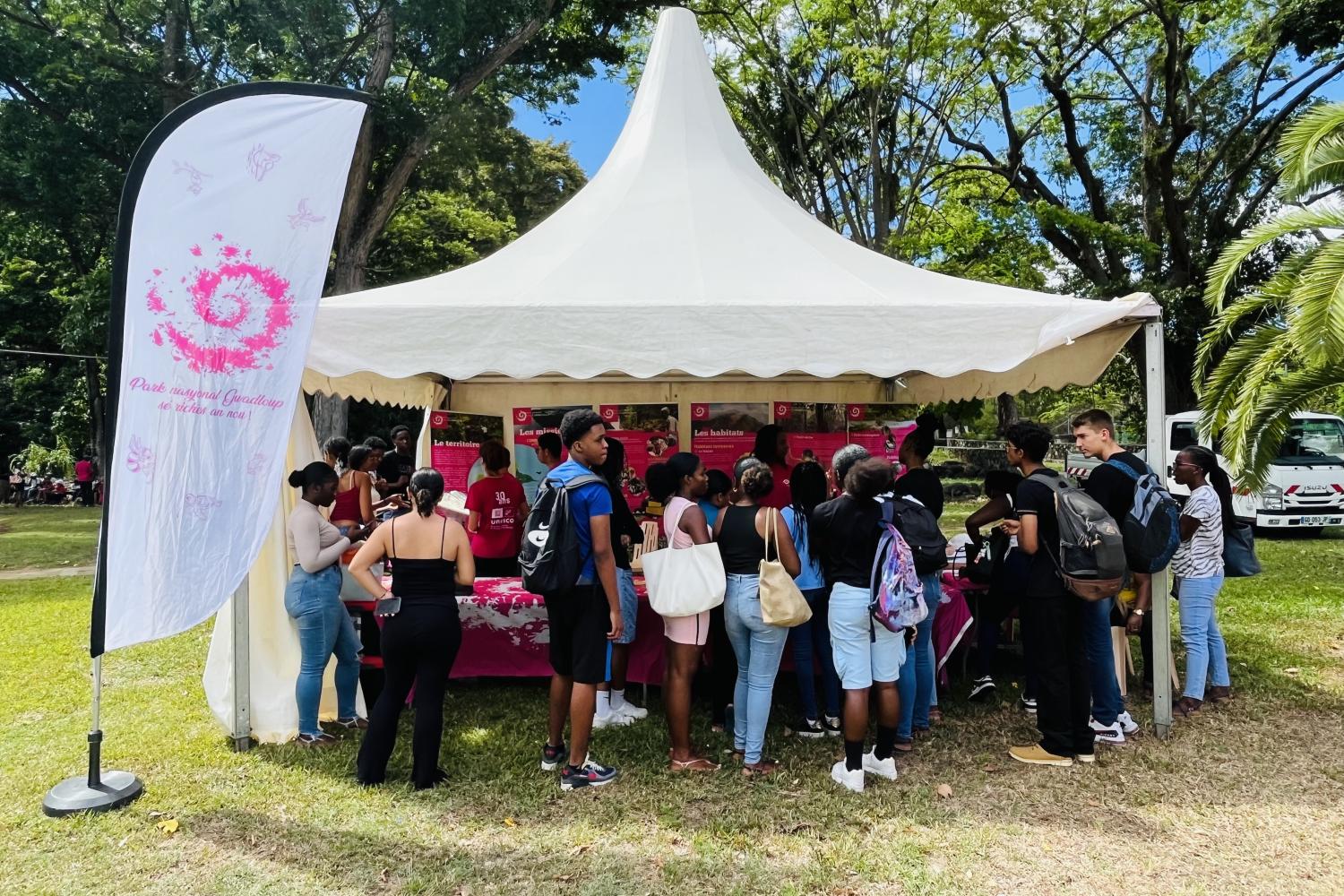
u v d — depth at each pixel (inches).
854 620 141.5
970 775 149.6
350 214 584.4
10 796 141.7
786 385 281.9
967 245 738.8
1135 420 1055.6
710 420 268.2
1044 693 154.8
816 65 664.4
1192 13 666.2
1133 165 786.2
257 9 543.2
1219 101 740.0
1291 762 154.2
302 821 132.6
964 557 224.8
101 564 134.2
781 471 225.5
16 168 553.0
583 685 140.7
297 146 145.7
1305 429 483.8
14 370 1062.4
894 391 288.4
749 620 144.6
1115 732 164.1
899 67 613.3
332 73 597.6
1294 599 294.2
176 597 135.8
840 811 134.8
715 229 205.0
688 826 130.3
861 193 716.7
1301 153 233.8
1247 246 239.8
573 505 137.3
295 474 162.1
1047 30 660.7
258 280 142.1
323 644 162.9
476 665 195.8
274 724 167.8
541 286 172.9
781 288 173.8
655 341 156.5
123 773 145.4
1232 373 246.8
